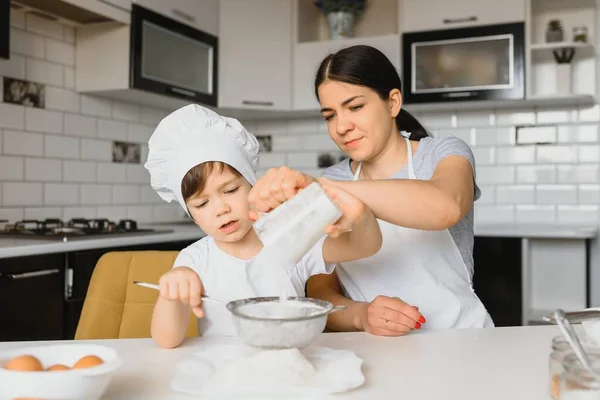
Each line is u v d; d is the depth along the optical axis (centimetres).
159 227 310
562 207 343
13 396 62
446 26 330
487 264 304
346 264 145
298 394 75
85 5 254
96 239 230
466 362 92
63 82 288
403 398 75
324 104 140
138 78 285
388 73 139
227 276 125
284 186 88
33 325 206
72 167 294
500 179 354
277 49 359
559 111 343
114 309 137
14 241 216
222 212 115
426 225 99
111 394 77
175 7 307
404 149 147
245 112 371
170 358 95
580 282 316
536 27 343
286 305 86
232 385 77
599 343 87
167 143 117
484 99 323
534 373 86
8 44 219
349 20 369
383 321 109
